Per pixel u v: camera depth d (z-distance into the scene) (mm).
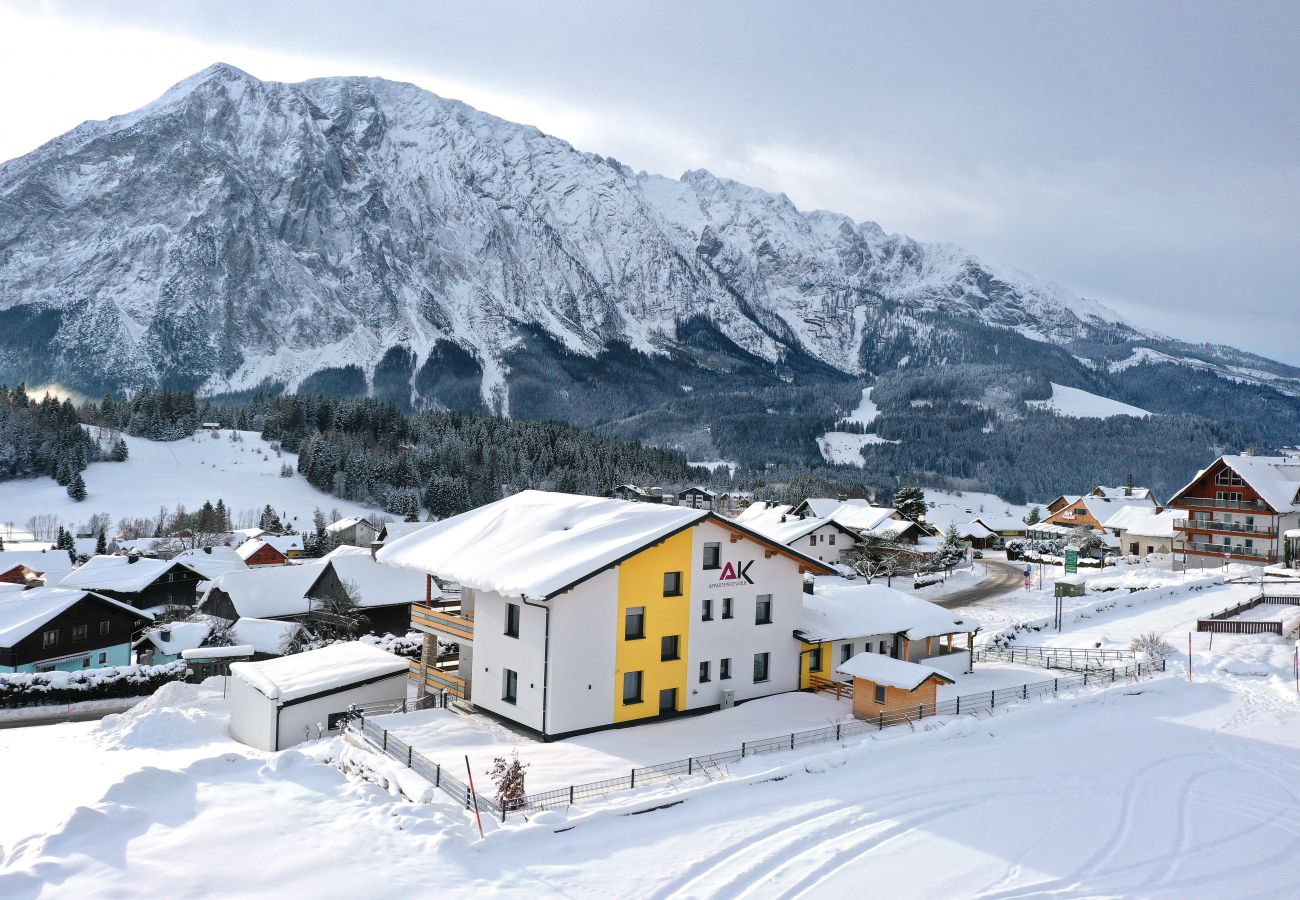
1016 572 100688
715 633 40406
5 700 50219
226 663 57781
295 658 42062
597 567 34812
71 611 60094
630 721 37125
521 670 36062
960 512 146500
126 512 163750
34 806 28219
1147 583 80000
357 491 188875
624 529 38812
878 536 108188
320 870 21047
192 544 129625
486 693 38344
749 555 41844
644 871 22266
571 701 35031
